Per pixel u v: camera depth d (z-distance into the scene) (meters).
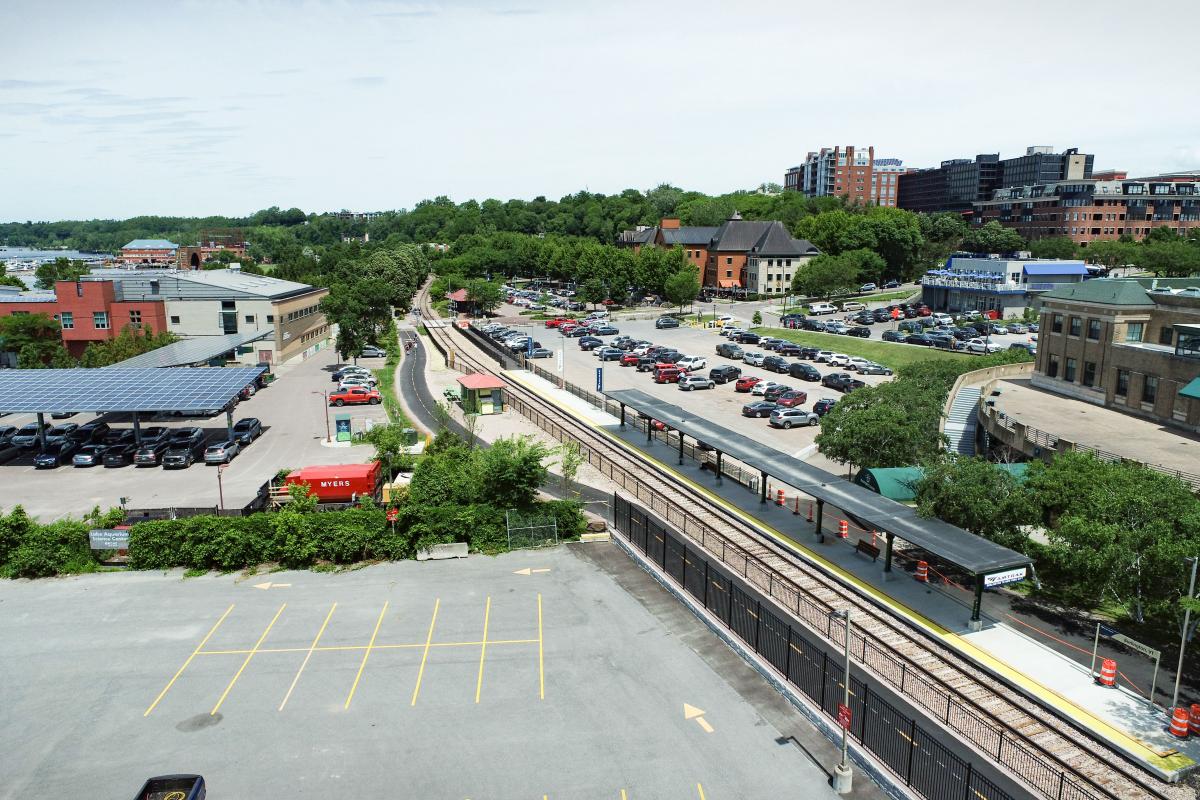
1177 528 30.50
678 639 31.23
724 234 171.25
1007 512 35.50
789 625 31.75
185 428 62.31
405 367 100.69
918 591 35.62
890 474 42.56
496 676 28.59
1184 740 24.52
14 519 38.53
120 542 38.28
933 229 199.88
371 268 158.38
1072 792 22.09
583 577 37.03
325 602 34.56
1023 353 76.50
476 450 47.91
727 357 97.00
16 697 27.56
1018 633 31.66
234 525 38.56
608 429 67.06
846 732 22.34
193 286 99.38
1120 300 57.22
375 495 47.94
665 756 24.11
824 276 146.00
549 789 22.70
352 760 24.08
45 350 90.69
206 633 31.89
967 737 24.47
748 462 46.22
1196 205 192.75
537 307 165.62
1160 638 31.52
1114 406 57.12
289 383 88.88
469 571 37.72
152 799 21.39
